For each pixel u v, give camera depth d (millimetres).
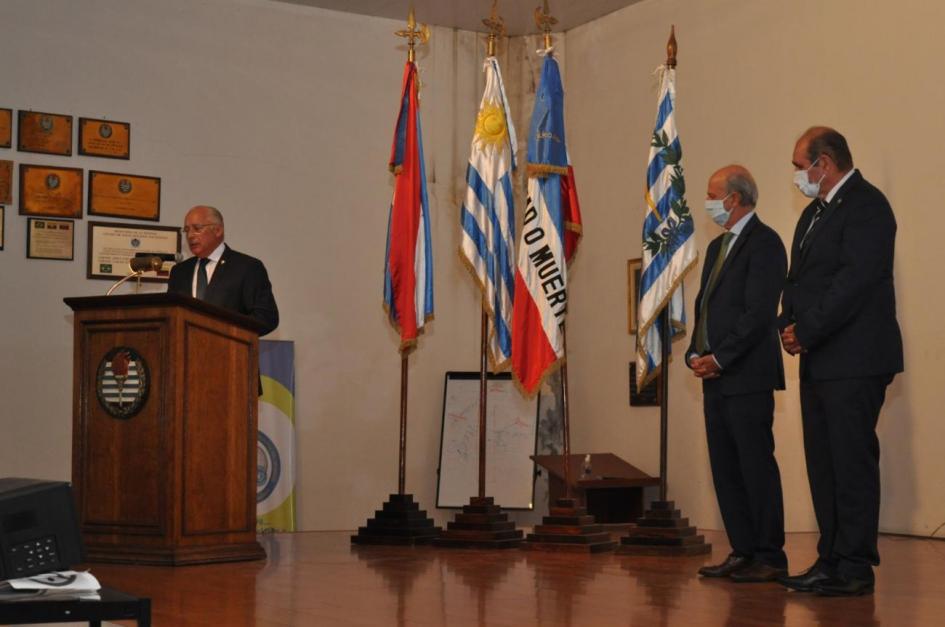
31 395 8070
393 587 4551
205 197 8773
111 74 8477
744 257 4852
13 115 8125
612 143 9367
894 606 3947
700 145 8586
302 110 9180
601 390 9375
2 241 8031
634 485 8477
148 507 5223
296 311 9078
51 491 2514
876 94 7301
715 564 5473
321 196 9219
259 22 9062
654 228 6211
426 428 9539
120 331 5316
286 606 4000
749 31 8195
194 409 5297
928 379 6934
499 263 6695
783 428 7844
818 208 4461
